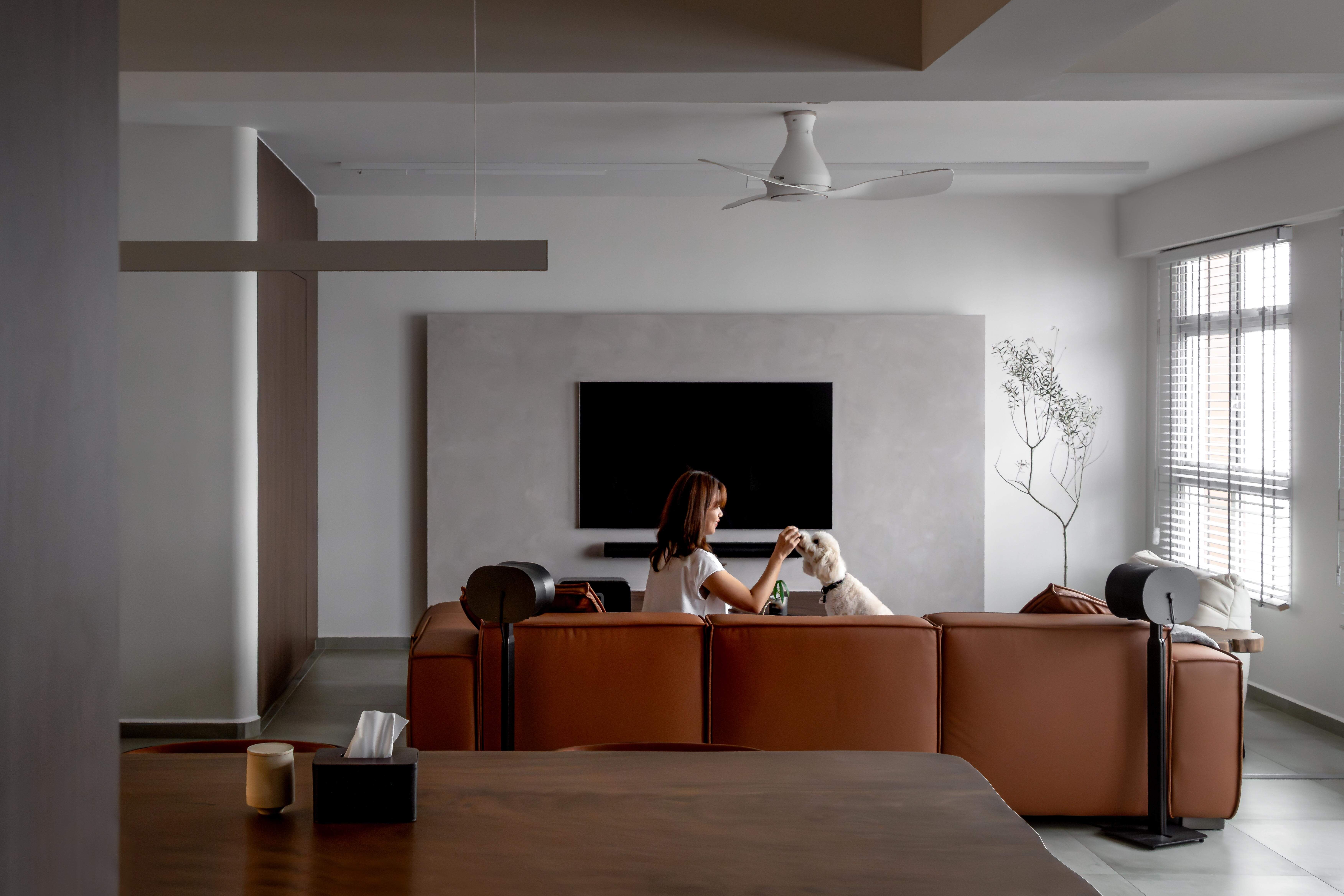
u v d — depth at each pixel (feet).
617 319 20.51
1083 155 17.31
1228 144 16.56
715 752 7.30
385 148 16.65
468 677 10.49
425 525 20.71
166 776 6.31
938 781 6.40
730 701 10.57
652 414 20.61
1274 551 17.07
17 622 1.24
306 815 5.71
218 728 15.01
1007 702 10.85
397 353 20.63
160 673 14.99
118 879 1.49
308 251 7.48
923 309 20.99
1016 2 7.81
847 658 10.60
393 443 20.67
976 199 20.99
